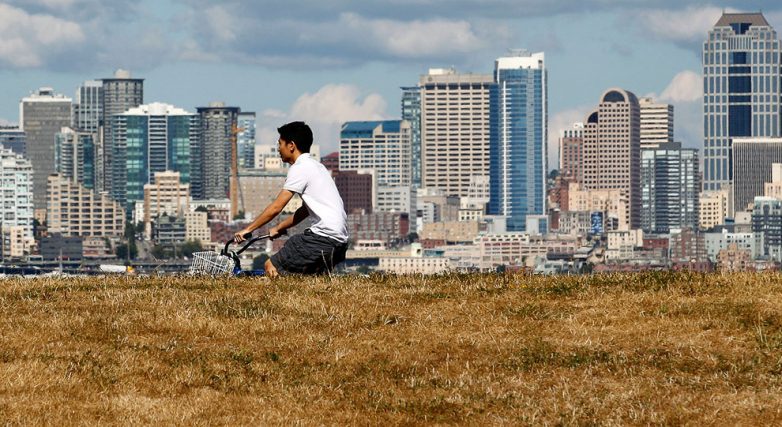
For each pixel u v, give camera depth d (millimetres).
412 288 32750
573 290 32031
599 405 24734
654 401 24812
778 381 25516
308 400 25031
